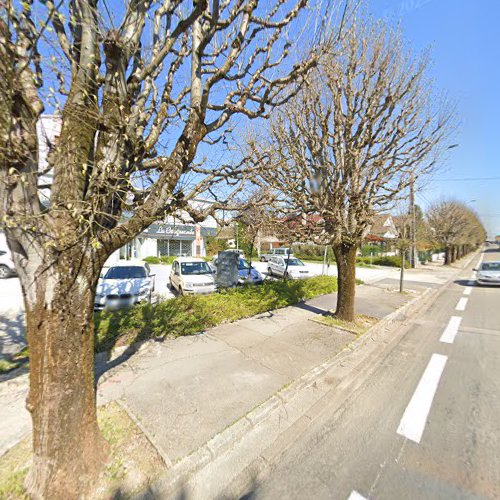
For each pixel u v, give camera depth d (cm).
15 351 450
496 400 338
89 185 180
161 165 253
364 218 544
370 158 505
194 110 237
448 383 381
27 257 171
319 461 245
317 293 939
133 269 862
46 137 186
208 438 259
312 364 420
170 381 359
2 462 222
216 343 492
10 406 299
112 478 212
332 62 439
